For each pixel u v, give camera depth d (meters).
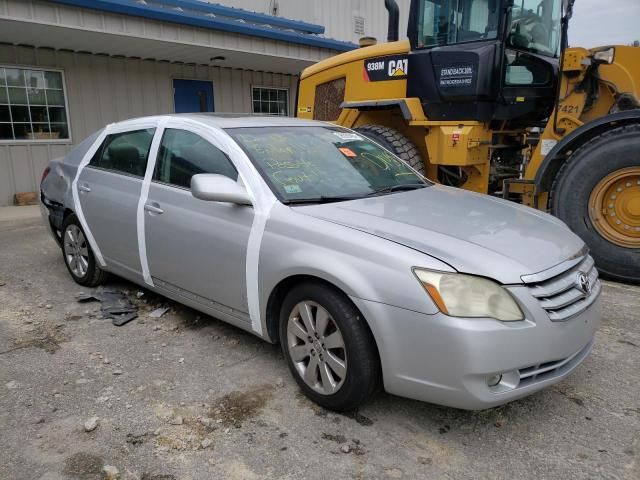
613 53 5.04
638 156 4.61
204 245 3.41
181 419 2.80
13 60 9.21
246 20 10.38
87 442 2.63
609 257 4.86
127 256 4.18
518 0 5.79
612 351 3.53
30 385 3.16
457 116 5.98
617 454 2.52
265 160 3.38
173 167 3.79
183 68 11.36
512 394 2.45
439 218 3.00
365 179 3.62
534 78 6.14
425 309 2.43
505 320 2.41
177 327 3.99
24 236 7.13
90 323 4.08
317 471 2.43
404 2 15.71
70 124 10.05
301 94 8.18
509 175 6.69
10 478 2.38
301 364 3.00
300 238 2.89
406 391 2.57
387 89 6.64
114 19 8.08
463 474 2.40
